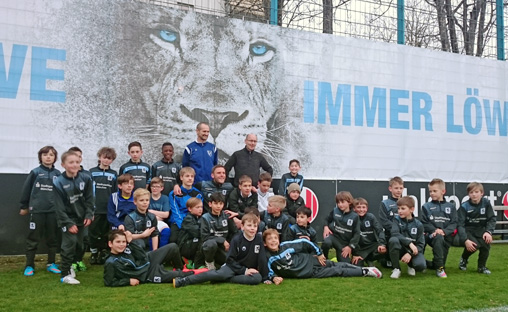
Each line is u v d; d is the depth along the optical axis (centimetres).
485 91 937
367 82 841
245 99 756
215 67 740
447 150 895
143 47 699
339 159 811
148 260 482
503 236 898
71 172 491
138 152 630
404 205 536
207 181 629
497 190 931
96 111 670
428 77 890
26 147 635
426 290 451
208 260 518
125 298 402
